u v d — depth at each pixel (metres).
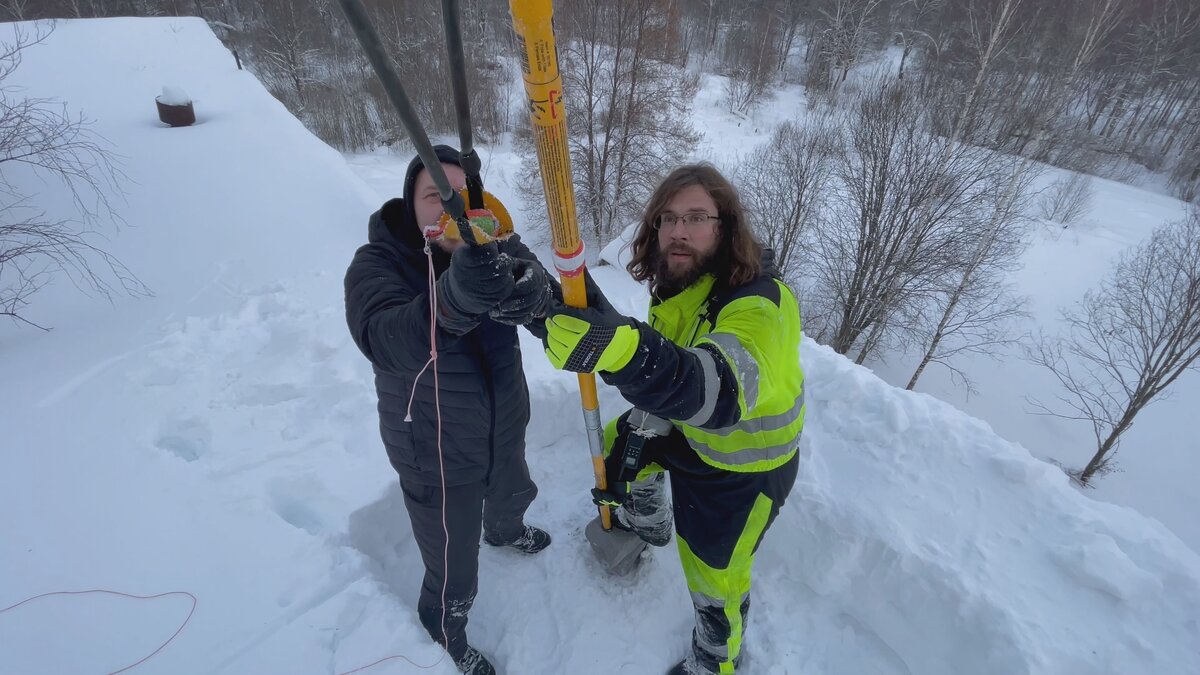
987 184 10.80
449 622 1.69
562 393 2.65
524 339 3.13
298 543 1.87
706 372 1.09
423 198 1.23
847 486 2.14
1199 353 9.92
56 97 8.09
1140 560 1.81
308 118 20.12
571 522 2.29
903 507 2.04
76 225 5.02
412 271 1.32
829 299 13.45
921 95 11.52
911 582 1.86
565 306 1.01
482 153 18.06
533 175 14.41
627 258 12.75
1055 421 12.26
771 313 1.28
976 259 11.02
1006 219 11.27
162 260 4.63
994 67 10.92
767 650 1.93
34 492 2.04
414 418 1.40
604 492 1.86
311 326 3.29
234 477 2.14
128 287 4.14
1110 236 17.50
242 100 9.25
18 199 5.04
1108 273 15.65
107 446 2.28
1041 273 15.73
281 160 7.05
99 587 1.71
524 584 2.06
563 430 2.71
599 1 13.09
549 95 0.78
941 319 13.03
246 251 4.86
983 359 13.67
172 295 4.01
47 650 1.54
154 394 2.63
